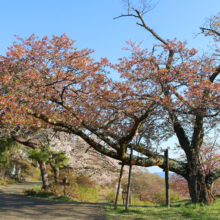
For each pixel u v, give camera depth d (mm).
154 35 12883
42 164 17516
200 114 9219
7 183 29188
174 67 9305
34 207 9539
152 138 11250
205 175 11391
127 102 8969
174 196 18156
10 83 8672
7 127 9227
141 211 8500
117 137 10641
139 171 25734
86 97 10016
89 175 23156
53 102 10383
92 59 10375
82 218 7016
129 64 9461
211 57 11086
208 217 6922
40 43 10125
